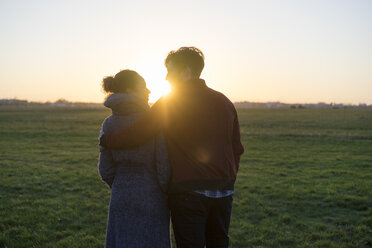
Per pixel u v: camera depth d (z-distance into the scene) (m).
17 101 174.38
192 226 2.14
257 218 5.53
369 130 28.83
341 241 4.44
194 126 2.21
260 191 7.43
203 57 2.42
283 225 5.14
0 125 31.36
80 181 8.33
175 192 2.19
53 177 8.76
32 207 5.89
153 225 2.38
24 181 8.16
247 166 11.14
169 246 2.45
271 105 161.25
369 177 9.22
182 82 2.35
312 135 22.50
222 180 2.21
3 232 4.56
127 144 2.32
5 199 6.42
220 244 2.28
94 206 6.03
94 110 83.62
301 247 4.20
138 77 2.65
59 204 6.12
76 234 4.57
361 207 6.10
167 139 2.28
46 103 173.25
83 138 20.14
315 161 12.19
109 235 2.44
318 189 7.65
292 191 7.37
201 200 2.14
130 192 2.39
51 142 18.00
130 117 2.50
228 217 2.31
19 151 14.34
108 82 2.64
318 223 5.20
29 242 4.22
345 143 18.11
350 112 71.50
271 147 16.48
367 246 4.27
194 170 2.17
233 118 2.41
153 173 2.43
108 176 2.53
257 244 4.36
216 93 2.38
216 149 2.22
